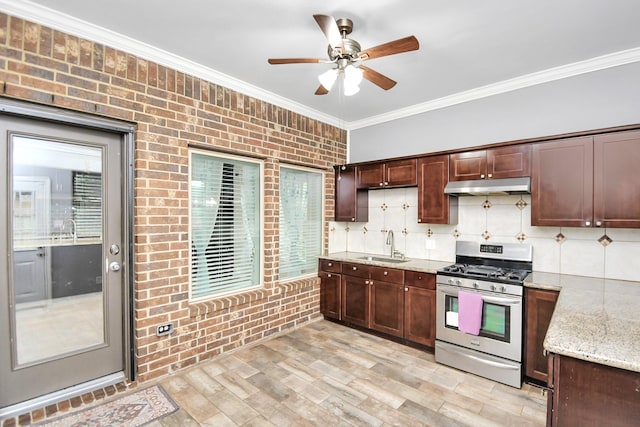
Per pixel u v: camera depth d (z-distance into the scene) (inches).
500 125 119.2
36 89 75.5
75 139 86.4
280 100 133.1
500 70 106.9
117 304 94.7
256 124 124.3
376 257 150.7
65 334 86.4
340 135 167.2
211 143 109.4
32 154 80.7
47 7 74.7
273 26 82.8
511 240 116.7
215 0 72.2
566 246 105.6
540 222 100.1
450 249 132.1
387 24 81.0
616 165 87.8
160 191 96.5
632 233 94.7
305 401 86.0
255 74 111.8
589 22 79.2
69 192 86.6
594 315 60.4
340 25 78.5
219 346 112.0
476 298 99.7
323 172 161.6
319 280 153.3
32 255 81.4
